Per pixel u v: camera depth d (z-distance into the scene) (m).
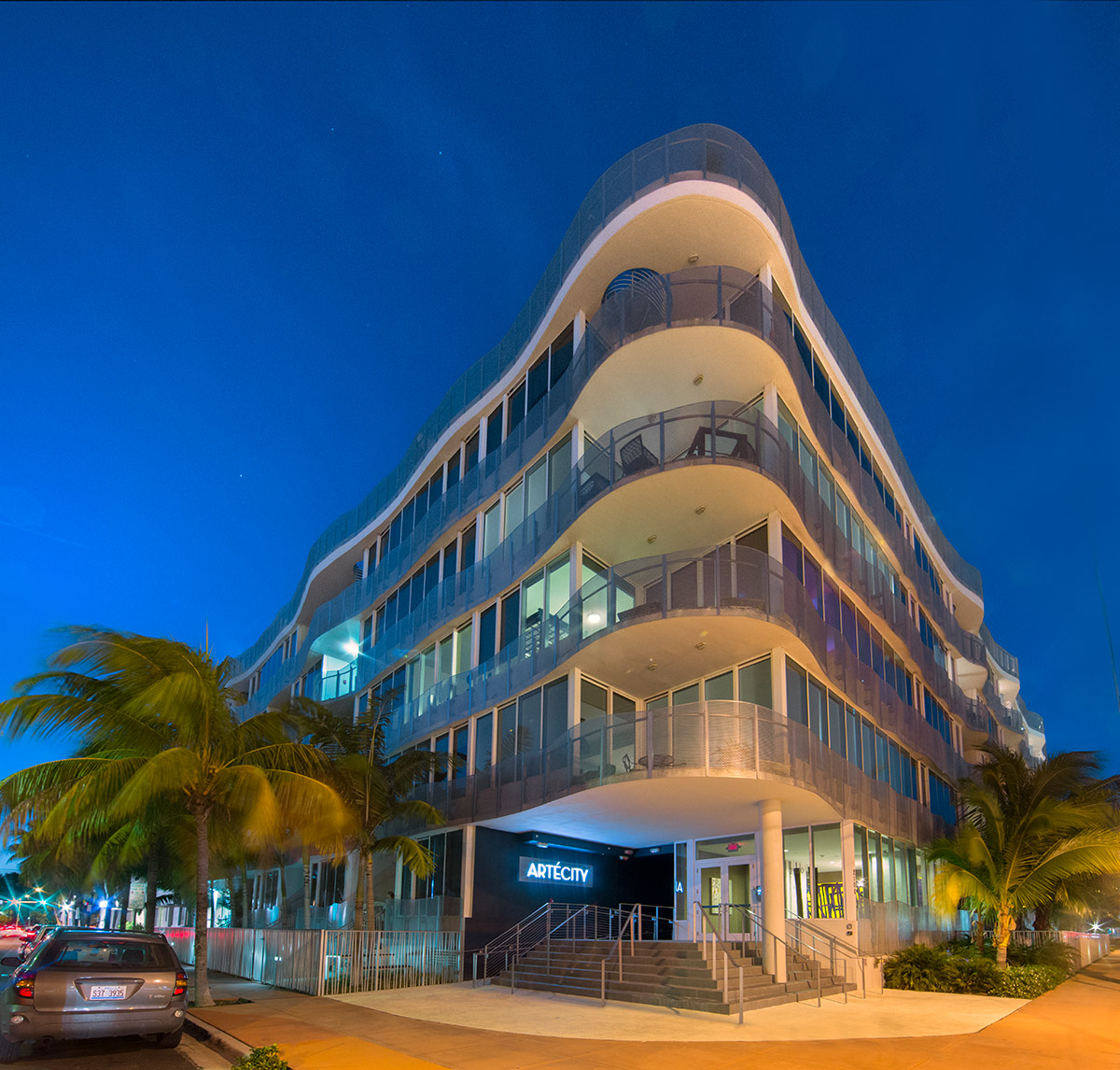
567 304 21.14
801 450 20.08
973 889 20.55
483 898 20.58
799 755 16.50
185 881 30.08
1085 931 37.47
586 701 19.39
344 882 28.12
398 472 31.84
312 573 37.34
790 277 19.83
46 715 15.71
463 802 21.56
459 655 24.70
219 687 17.45
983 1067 9.89
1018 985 17.27
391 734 26.75
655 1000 15.22
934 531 34.22
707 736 15.87
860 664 21.89
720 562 17.06
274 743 18.16
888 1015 14.05
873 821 20.30
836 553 21.09
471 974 19.77
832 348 23.44
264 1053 9.05
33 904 66.69
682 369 18.47
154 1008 10.67
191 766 15.48
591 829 21.12
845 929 18.23
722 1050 10.89
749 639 17.41
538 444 22.00
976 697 39.50
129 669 16.33
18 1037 10.01
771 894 16.48
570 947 19.19
